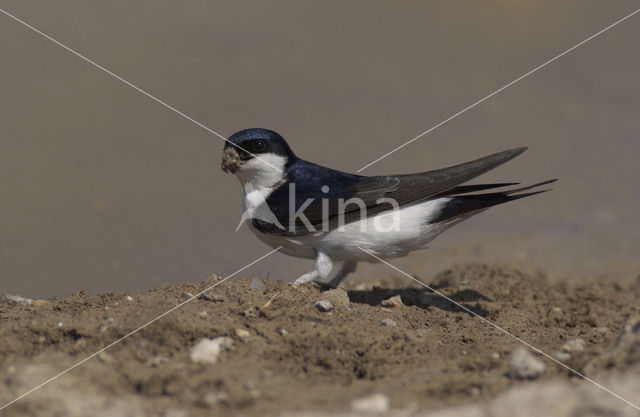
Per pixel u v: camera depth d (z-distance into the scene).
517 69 21.56
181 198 14.88
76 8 21.58
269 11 23.81
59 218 13.62
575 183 16.25
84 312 8.21
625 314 10.65
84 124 17.05
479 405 6.29
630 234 14.23
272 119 17.83
